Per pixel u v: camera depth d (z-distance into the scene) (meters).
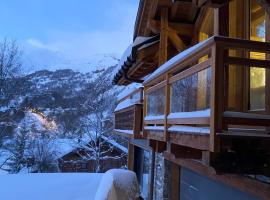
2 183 8.65
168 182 7.18
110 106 26.64
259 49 3.21
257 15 5.65
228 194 4.47
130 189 6.03
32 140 25.08
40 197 7.37
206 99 3.36
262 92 5.13
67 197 7.38
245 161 3.20
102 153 25.09
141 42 8.38
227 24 4.66
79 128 27.03
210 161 3.24
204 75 3.44
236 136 3.08
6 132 23.34
